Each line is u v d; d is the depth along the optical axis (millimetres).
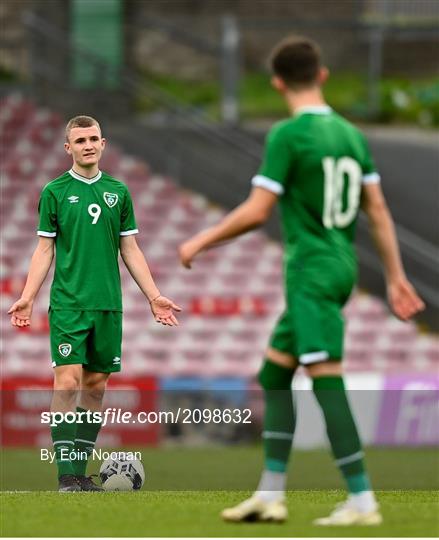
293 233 19641
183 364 57750
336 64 85125
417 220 70500
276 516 19891
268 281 63188
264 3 86312
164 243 64125
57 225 26109
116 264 26453
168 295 61344
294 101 20141
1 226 61938
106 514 21266
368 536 18609
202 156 68500
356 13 86938
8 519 20672
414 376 50000
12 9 74688
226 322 60125
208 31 84812
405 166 73625
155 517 20828
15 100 68500
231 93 76312
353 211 19875
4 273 59875
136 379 45469
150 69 83875
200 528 19500
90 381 26766
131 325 58719
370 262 65438
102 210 26078
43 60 70875
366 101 83375
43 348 56188
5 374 55188
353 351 60875
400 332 62312
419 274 66750
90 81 70938
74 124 25969
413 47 85688
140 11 84000
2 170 64875
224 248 64250
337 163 19672
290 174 19609
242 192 69250
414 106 83688
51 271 59031
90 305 25984
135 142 69812
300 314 19328
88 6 75500
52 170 65625
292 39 20344
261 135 74625
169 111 71688
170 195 66938
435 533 18922
